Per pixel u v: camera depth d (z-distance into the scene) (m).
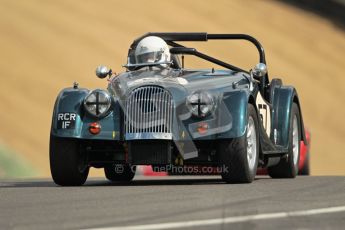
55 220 20.44
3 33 118.44
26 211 22.39
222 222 19.64
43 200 25.42
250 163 33.22
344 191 28.19
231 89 33.38
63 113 32.62
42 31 123.88
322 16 194.12
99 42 129.25
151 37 36.28
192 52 37.34
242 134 31.97
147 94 32.31
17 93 102.00
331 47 175.25
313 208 22.56
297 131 40.72
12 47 114.50
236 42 157.50
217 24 164.50
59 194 27.66
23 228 19.03
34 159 84.69
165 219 20.27
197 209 22.34
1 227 19.20
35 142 89.94
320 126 133.00
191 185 31.86
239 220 20.03
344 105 146.38
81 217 20.95
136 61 36.09
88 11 141.00
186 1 168.38
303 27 181.75
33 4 133.62
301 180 35.81
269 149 35.50
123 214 21.44
